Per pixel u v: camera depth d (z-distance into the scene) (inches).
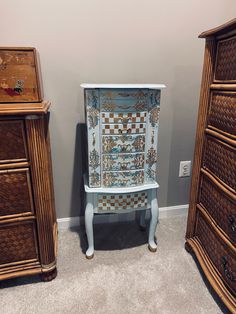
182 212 66.6
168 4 49.6
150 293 42.5
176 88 55.6
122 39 49.9
